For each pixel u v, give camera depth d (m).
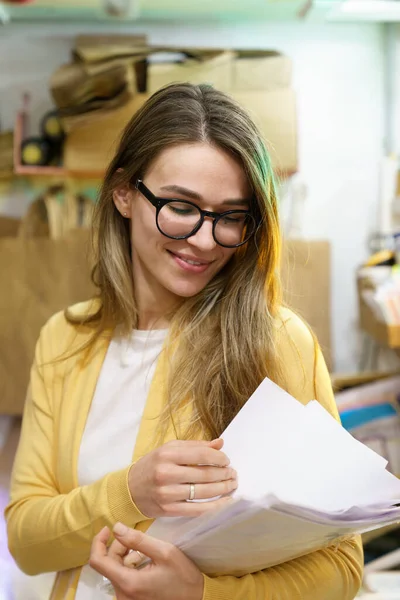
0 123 2.86
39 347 1.38
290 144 2.55
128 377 1.23
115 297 1.31
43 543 1.13
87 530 1.06
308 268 2.65
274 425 1.02
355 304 2.95
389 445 2.28
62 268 2.59
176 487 0.95
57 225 2.61
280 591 1.01
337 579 1.06
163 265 1.16
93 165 2.58
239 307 1.17
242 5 2.67
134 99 2.55
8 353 2.62
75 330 1.35
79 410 1.24
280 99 2.55
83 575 1.14
